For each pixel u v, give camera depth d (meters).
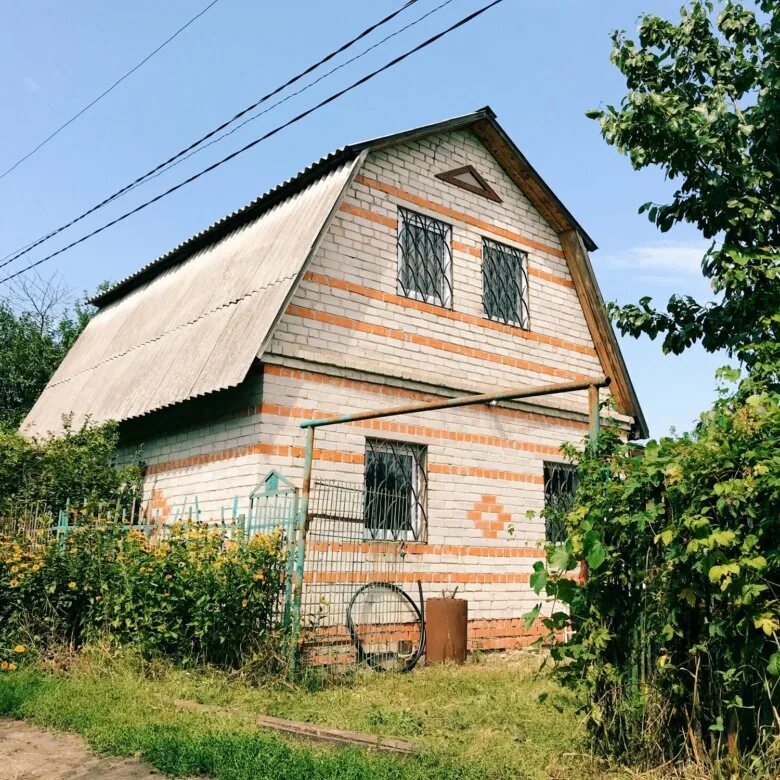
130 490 11.24
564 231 13.51
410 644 9.69
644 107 7.81
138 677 7.06
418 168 11.66
